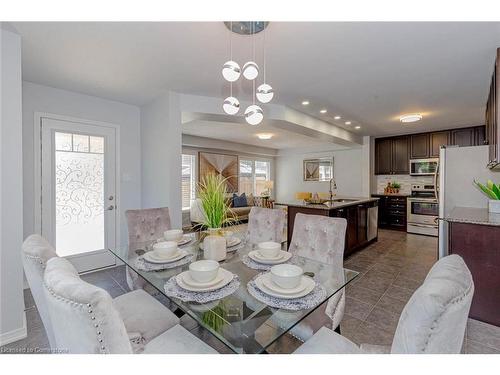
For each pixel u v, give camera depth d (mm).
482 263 2164
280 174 9055
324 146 7750
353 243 4055
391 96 3381
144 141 3688
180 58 2303
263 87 1688
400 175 6266
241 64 2416
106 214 3457
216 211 1715
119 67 2484
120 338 741
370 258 3883
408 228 5711
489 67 2506
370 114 4273
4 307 1841
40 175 2936
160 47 2109
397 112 4156
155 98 3375
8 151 1858
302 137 6578
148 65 2445
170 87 3004
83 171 3277
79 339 701
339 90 3141
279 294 1166
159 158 3318
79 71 2572
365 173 6348
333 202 4168
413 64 2459
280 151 8938
